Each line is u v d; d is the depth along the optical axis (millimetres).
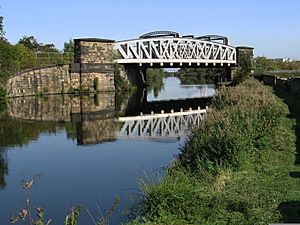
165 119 28578
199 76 125312
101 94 51500
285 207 7754
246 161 10914
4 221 9305
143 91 61938
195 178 10008
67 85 51000
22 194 11352
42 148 17812
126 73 59156
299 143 13375
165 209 8266
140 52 57312
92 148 17625
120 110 34750
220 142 11039
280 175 9938
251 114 13711
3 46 45562
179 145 17469
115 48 55406
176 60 57688
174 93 58812
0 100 42125
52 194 11211
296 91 30047
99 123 26234
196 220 7715
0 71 43031
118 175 12844
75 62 52656
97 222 8656
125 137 20516
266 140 12633
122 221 8656
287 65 86062
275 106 16281
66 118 28734
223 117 13156
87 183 12094
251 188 8945
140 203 9242
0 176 13273
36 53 56562
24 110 33938
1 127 24391
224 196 8508
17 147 18109
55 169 14031
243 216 7559
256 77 53875
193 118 29078
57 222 9148
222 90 25359
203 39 66562
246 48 70875
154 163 14312
